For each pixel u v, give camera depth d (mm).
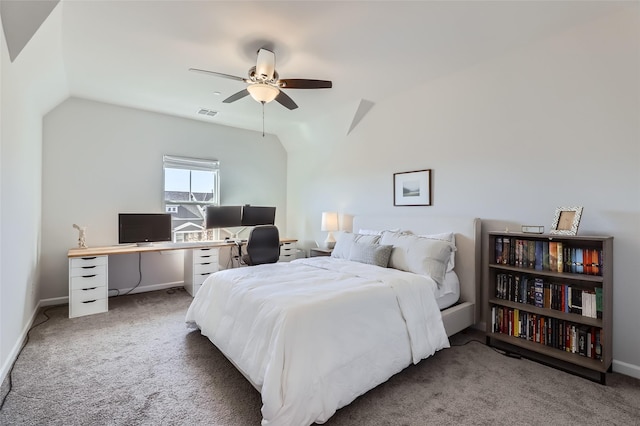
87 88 3572
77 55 2797
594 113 2330
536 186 2654
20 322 2562
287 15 2219
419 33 2455
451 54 2805
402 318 2193
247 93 2893
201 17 2244
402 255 2984
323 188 5023
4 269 2105
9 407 1763
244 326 2014
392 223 3727
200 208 4840
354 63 2961
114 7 2125
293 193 5691
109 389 1955
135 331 2898
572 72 2436
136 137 4281
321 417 1602
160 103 4062
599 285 2244
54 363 2277
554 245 2422
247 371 1823
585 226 2371
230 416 1710
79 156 3877
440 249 2826
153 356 2402
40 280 3582
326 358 1707
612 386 2023
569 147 2459
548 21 2307
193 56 2826
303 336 1688
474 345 2670
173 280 4598
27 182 2785
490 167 2965
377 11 2170
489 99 2961
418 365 2311
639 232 2133
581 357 2227
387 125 3965
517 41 2588
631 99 2166
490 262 2732
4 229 2098
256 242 3637
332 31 2422
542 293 2492
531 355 2475
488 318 2713
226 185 5117
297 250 5445
